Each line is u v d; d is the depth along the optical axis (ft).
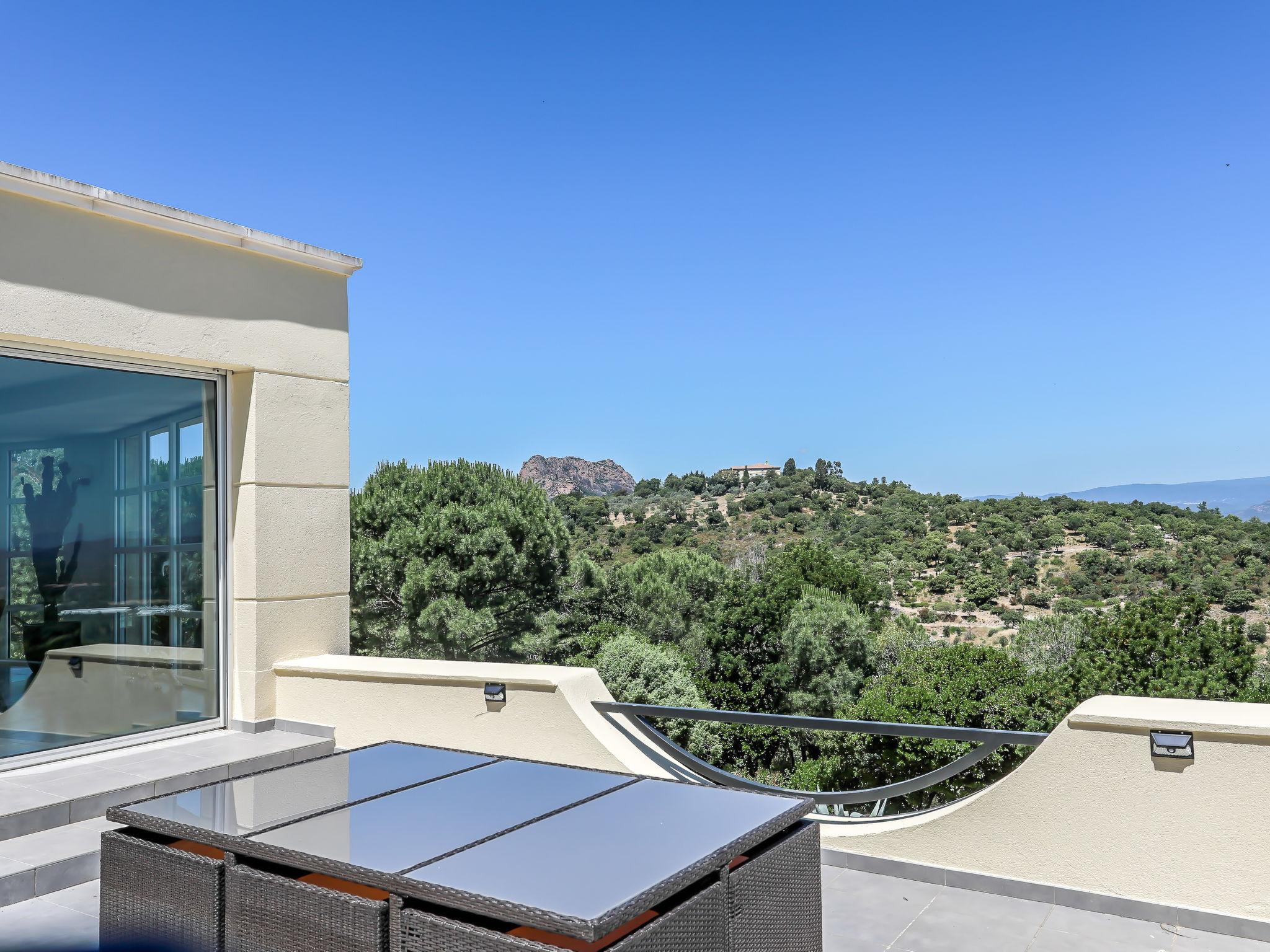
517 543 72.18
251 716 17.85
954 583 182.50
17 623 14.97
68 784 13.92
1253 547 173.37
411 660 18.04
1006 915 10.87
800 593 103.86
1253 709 10.90
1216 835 10.19
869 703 62.23
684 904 5.87
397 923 5.84
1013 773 11.48
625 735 15.06
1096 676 63.98
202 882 6.75
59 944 10.02
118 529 16.47
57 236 14.82
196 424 17.79
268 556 18.08
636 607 98.43
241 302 17.62
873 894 11.66
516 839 6.61
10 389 14.90
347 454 19.80
